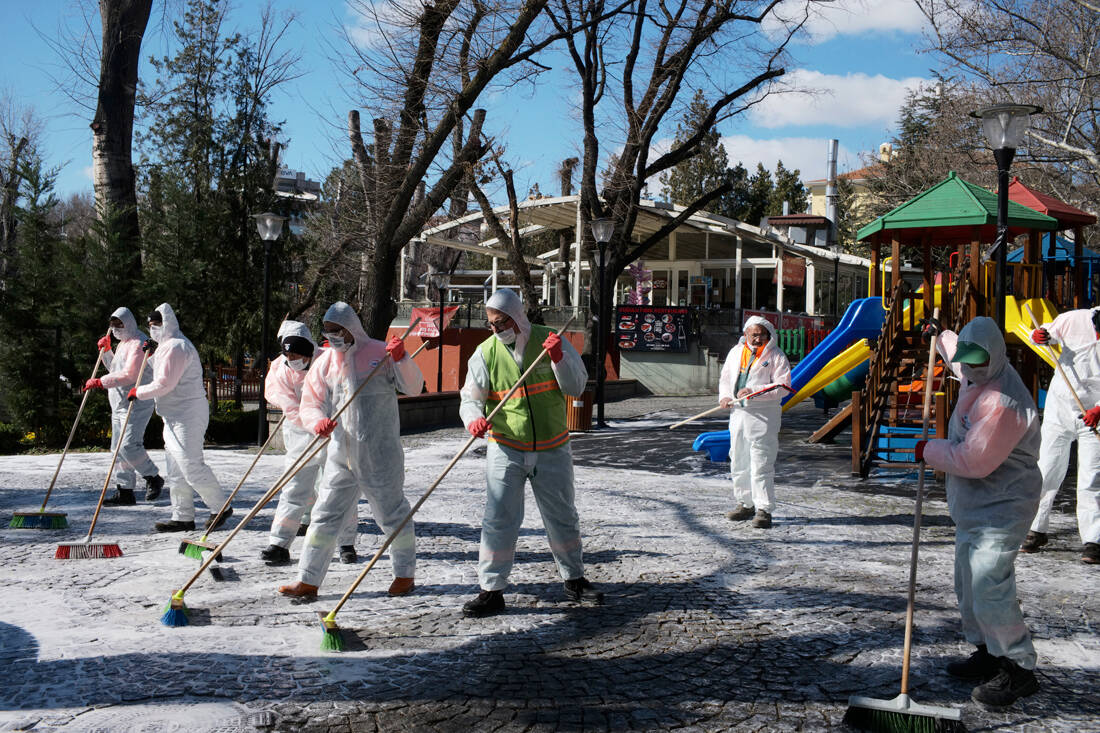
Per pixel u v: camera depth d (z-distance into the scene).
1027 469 3.67
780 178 48.28
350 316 4.99
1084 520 6.12
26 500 8.35
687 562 6.00
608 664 4.03
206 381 18.44
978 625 3.79
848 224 42.69
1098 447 6.01
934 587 5.40
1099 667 4.07
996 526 3.65
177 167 20.84
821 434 13.62
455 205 20.67
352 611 4.78
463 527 7.12
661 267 33.47
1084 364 6.14
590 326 21.55
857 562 6.05
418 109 16.23
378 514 5.11
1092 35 15.02
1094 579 5.62
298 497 5.82
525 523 7.39
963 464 3.57
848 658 4.15
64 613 4.64
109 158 16.16
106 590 5.12
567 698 3.63
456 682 3.78
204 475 6.80
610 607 4.92
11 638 4.22
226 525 7.13
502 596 4.94
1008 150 8.66
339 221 19.45
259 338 21.17
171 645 4.15
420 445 13.88
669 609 4.89
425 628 4.51
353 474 5.04
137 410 8.08
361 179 17.81
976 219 11.45
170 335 6.68
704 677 3.89
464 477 10.16
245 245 21.42
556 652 4.18
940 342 5.55
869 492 9.26
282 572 5.61
